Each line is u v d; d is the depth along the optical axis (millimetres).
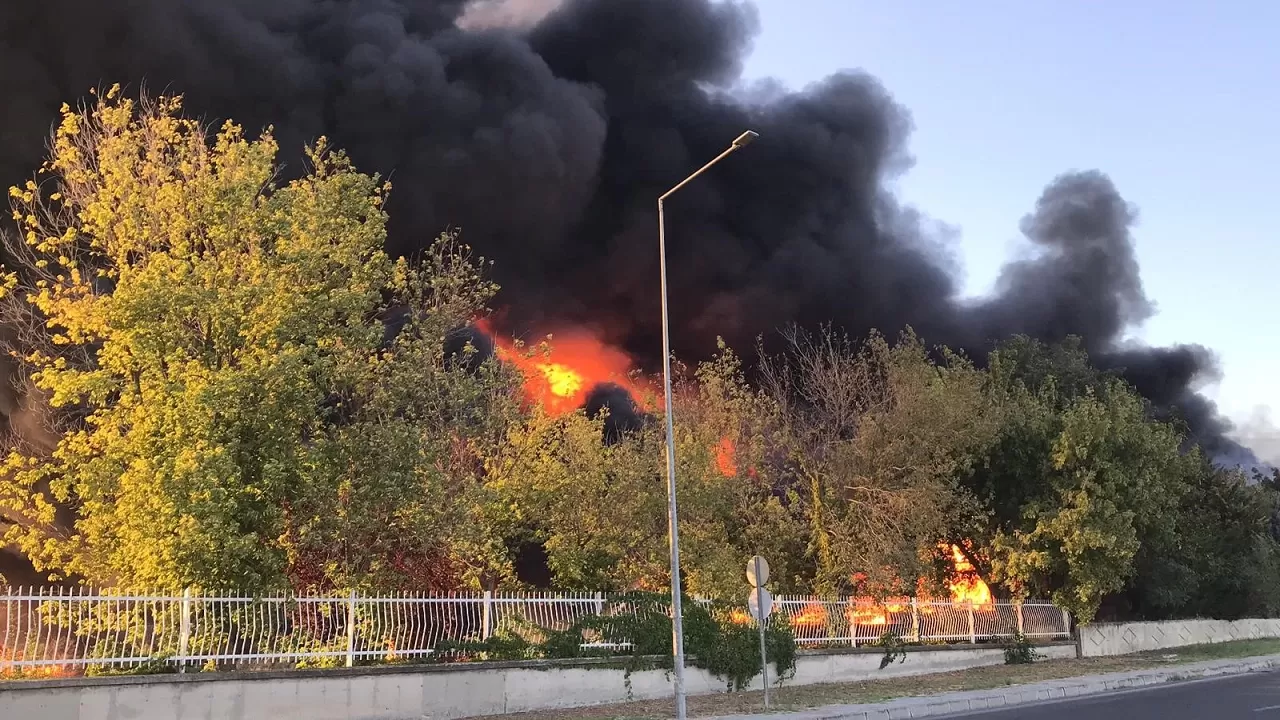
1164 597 36750
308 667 14773
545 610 18312
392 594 17781
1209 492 40969
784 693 20109
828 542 26078
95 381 15422
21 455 16812
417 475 17734
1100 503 29562
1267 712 15633
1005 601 29891
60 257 16531
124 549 15391
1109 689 21375
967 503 29203
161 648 13477
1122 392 33031
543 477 22172
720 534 24422
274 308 16797
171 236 16766
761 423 26016
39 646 12523
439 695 15695
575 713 16641
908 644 25594
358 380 18375
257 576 15242
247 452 15828
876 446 27172
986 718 15953
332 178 18172
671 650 19578
